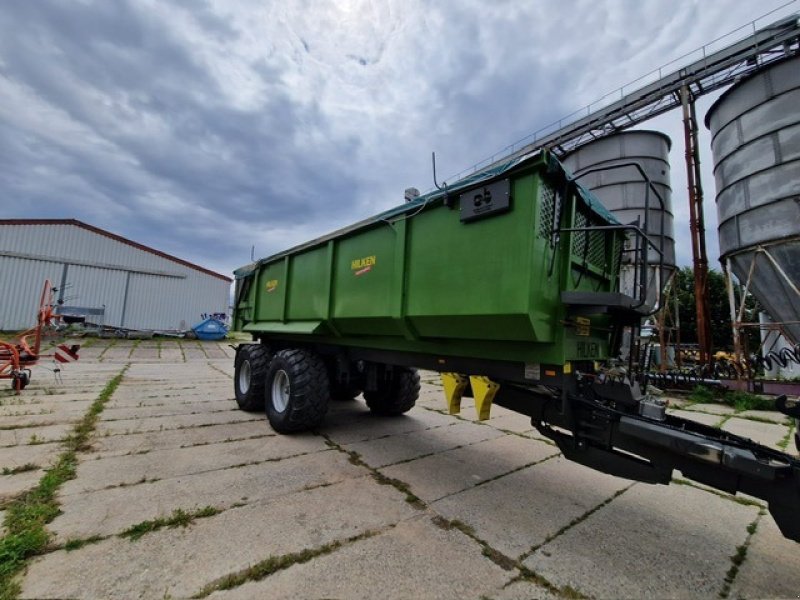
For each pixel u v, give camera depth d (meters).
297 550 2.17
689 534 2.56
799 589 2.02
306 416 4.41
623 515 2.80
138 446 3.88
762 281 8.10
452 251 2.89
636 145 10.90
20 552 2.00
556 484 3.33
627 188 10.70
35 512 2.41
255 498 2.81
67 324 20.08
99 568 1.94
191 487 2.95
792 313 7.76
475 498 2.98
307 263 4.86
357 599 1.80
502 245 2.54
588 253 3.12
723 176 9.02
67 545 2.12
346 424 5.14
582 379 2.62
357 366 5.02
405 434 4.73
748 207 8.17
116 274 22.98
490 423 5.46
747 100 8.41
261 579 1.91
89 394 6.53
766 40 9.80
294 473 3.33
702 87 11.45
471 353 3.05
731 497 3.16
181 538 2.25
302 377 4.43
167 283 24.56
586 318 2.94
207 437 4.30
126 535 2.25
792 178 7.49
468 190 2.76
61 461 3.32
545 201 2.52
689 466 2.08
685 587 2.01
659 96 11.66
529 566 2.13
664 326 11.98
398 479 3.30
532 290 2.38
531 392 2.96
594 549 2.33
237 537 2.28
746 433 5.57
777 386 7.47
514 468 3.68
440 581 1.96
